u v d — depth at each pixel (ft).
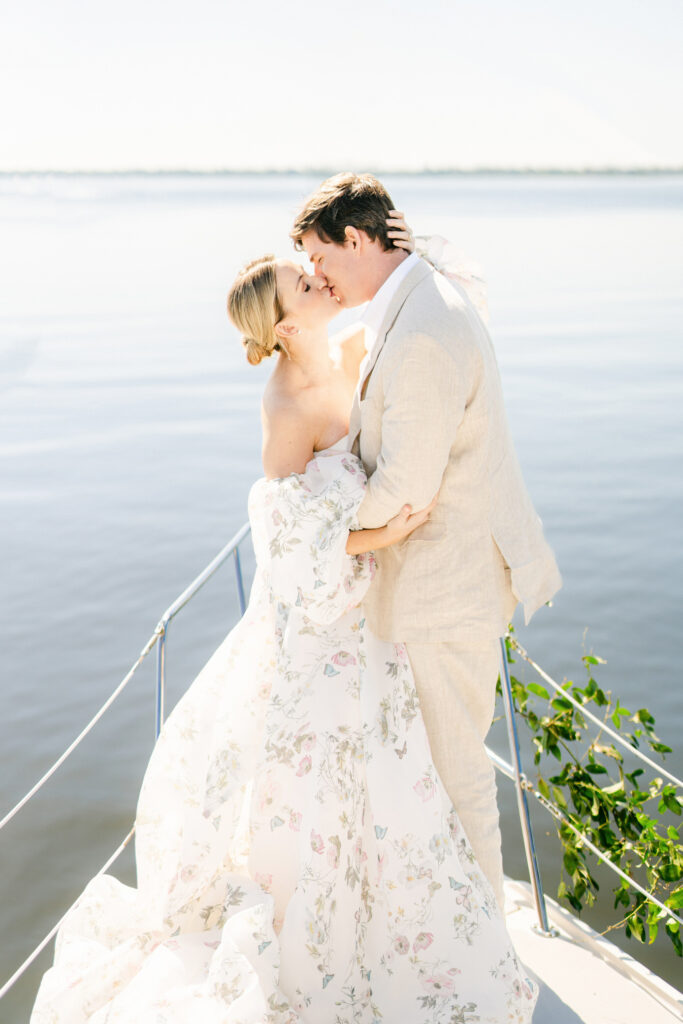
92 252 153.99
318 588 6.02
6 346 69.67
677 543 30.19
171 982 5.83
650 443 41.11
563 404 48.39
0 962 15.35
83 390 55.21
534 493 35.32
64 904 16.61
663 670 22.84
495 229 181.06
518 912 7.91
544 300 88.74
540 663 23.30
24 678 23.99
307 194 6.32
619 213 247.29
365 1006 5.99
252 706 6.61
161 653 7.45
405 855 5.89
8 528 33.65
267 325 6.28
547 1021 6.69
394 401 5.62
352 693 6.26
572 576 28.04
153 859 6.66
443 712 6.08
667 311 81.87
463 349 5.63
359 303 6.25
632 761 18.39
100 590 28.73
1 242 180.14
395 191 348.79
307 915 5.87
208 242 174.91
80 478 39.09
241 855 6.94
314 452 6.61
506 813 17.46
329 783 6.06
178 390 54.95
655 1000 6.87
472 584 5.96
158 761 6.82
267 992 5.56
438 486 5.77
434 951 5.86
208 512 34.91
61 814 18.97
